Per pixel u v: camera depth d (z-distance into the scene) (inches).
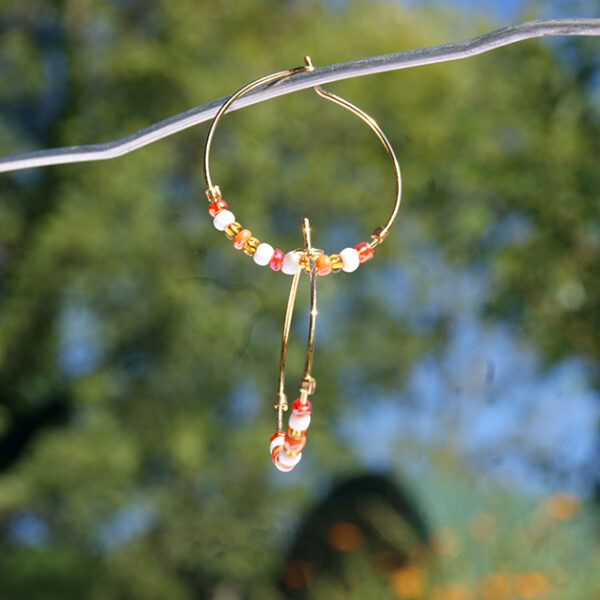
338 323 371.2
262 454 342.6
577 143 162.1
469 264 221.0
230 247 339.3
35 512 340.8
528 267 167.2
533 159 169.6
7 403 331.6
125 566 329.4
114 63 333.1
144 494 343.3
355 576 185.9
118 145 51.1
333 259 53.9
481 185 189.0
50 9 340.5
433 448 340.5
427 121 267.9
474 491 187.3
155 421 335.0
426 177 233.1
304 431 51.3
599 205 159.8
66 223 312.5
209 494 349.1
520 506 180.5
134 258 326.0
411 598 169.9
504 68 180.7
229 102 48.7
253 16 356.5
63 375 337.7
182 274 332.8
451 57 44.4
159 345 338.3
